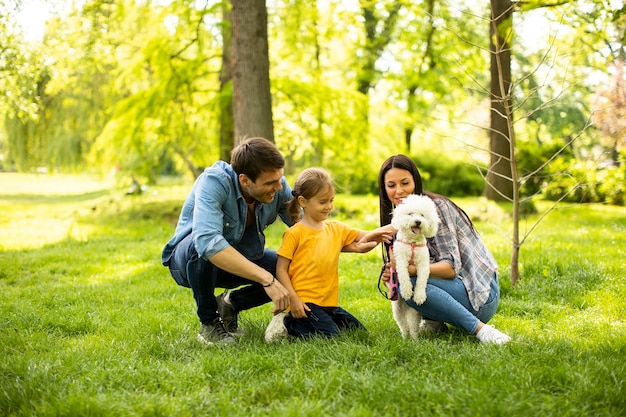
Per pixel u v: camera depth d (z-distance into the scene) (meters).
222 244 3.51
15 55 12.45
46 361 3.40
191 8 12.86
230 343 3.74
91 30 14.37
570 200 17.52
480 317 3.84
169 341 3.92
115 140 14.21
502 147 14.38
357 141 15.21
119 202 16.38
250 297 4.07
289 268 3.85
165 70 14.02
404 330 3.83
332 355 3.31
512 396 2.68
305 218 3.91
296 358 3.27
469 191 22.30
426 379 2.91
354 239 4.00
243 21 10.99
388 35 19.75
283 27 15.40
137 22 14.85
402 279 3.56
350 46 19.00
